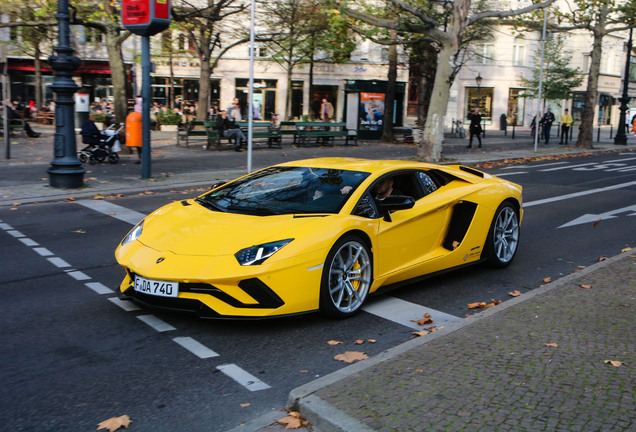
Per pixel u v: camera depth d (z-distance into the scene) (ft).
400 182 18.79
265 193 17.69
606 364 12.03
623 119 98.58
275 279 14.17
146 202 34.73
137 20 39.52
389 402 10.42
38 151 59.77
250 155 45.21
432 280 20.26
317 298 15.15
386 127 88.53
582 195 40.40
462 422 9.71
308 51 102.94
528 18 80.02
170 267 14.37
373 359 12.42
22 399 11.23
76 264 21.39
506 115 147.23
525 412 10.03
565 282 18.26
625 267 20.12
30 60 125.18
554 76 121.19
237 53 133.18
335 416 9.93
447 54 59.41
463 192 20.02
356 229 15.96
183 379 12.25
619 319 14.83
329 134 76.54
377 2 69.72
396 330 15.39
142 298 15.21
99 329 14.97
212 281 13.89
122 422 10.28
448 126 147.33
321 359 13.41
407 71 136.05
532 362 12.14
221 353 13.61
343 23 57.21
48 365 12.80
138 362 13.03
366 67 136.77
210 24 79.36
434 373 11.64
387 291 18.21
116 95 58.90
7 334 14.58
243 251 14.33
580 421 9.72
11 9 60.23
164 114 100.32
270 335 14.75
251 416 10.80
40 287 18.56
